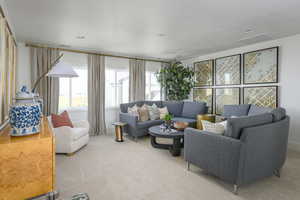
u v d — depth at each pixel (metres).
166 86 5.92
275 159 2.39
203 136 2.42
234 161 2.05
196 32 3.40
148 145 4.00
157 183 2.35
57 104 4.43
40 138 1.21
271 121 2.41
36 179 1.19
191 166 2.88
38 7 2.39
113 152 3.53
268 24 3.03
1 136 1.27
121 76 5.59
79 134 3.56
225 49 4.82
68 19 2.80
